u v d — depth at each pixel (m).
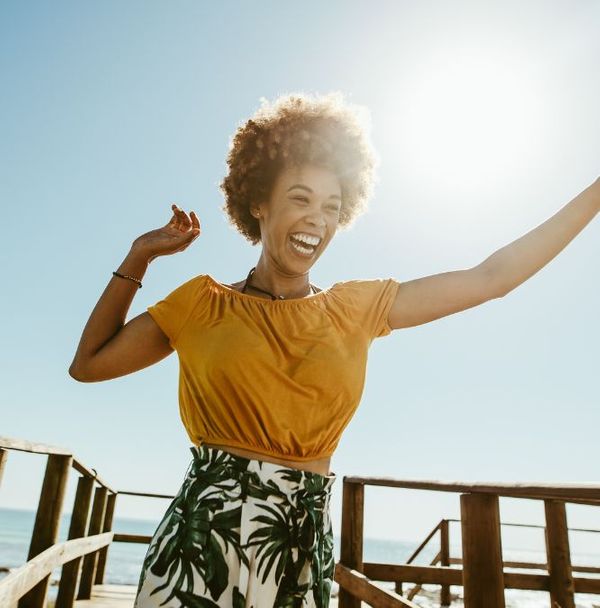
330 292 1.56
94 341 1.51
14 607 3.33
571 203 1.62
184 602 1.22
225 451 1.37
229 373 1.37
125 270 1.54
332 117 1.74
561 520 3.88
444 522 8.58
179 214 1.59
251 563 1.26
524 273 1.56
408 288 1.59
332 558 1.43
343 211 1.93
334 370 1.41
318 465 1.44
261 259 1.75
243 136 1.82
